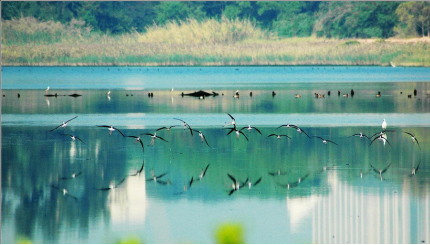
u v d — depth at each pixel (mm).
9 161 24984
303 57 120062
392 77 87125
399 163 24766
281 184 21594
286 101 51219
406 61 115500
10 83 75438
